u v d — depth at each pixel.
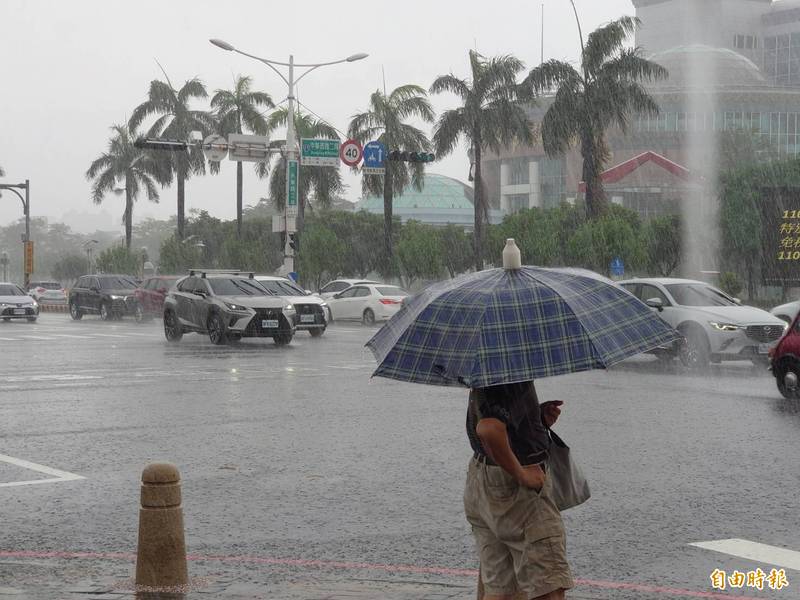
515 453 4.49
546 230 52.25
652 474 9.69
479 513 4.59
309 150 45.50
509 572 4.62
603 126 46.91
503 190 134.38
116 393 16.81
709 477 9.54
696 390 16.83
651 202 99.81
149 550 6.15
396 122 57.34
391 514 8.25
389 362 4.48
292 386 17.80
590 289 4.54
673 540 7.32
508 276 4.58
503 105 51.75
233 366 21.72
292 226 45.25
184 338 31.89
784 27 150.50
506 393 4.46
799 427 12.63
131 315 48.75
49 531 7.80
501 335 4.33
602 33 46.03
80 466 10.42
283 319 27.81
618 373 19.98
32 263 70.56
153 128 67.25
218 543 7.39
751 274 60.09
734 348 20.22
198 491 9.17
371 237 77.50
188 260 67.19
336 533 7.66
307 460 10.66
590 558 6.86
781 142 112.31
